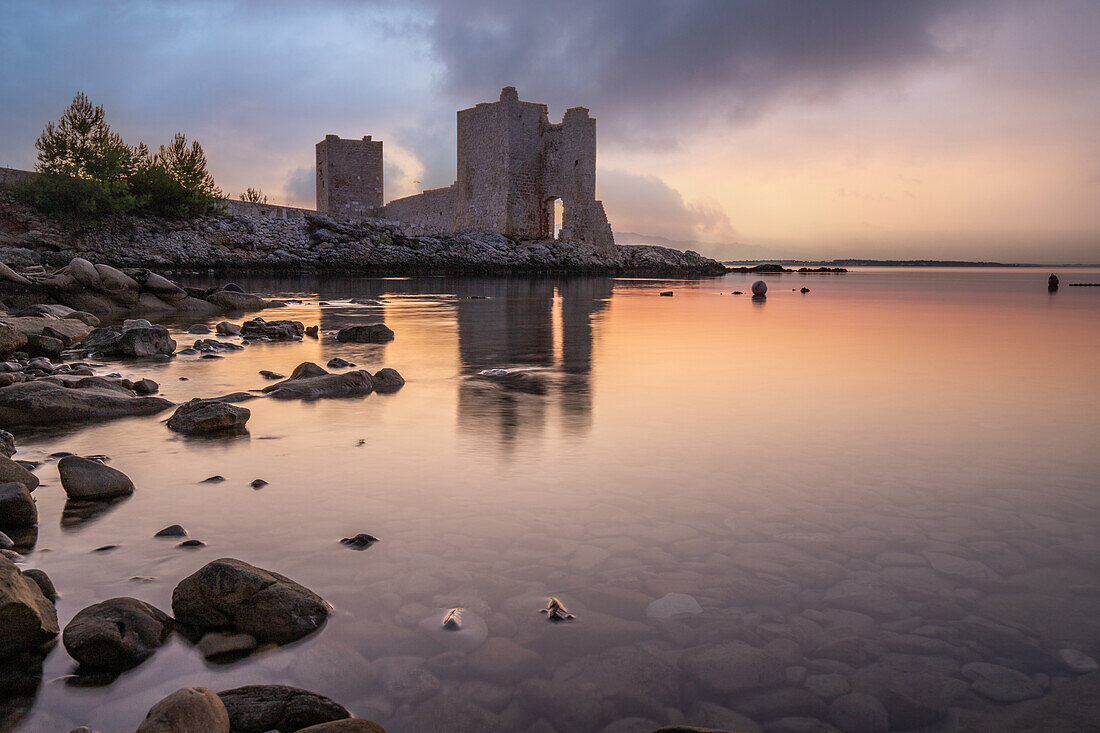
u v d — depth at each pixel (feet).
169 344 35.94
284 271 163.02
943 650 8.51
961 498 13.71
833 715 7.41
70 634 8.48
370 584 10.18
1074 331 49.03
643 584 10.16
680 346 39.70
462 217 226.38
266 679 8.14
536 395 24.68
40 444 17.97
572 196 212.84
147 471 15.60
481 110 217.15
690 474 15.30
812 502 13.51
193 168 170.30
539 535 11.89
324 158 249.96
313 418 20.97
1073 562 10.80
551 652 8.53
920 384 26.91
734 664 8.26
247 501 13.66
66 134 150.00
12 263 116.37
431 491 14.17
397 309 70.13
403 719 7.40
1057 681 7.91
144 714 7.59
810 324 54.85
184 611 9.41
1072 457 16.58
